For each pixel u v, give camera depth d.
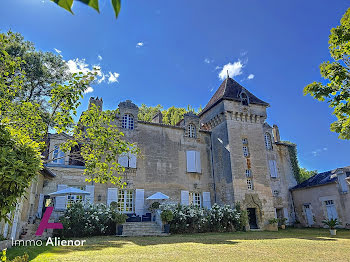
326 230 19.58
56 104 8.95
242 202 19.62
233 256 8.48
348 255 8.80
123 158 18.94
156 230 15.54
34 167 3.96
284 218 22.53
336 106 9.02
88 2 1.09
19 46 18.88
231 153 20.62
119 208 18.19
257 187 20.59
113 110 9.04
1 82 8.05
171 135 21.44
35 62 19.84
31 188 13.73
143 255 8.52
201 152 22.25
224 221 17.92
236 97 22.61
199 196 21.22
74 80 7.85
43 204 16.20
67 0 1.15
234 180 19.94
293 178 26.44
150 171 19.67
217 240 12.70
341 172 20.67
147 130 20.64
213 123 23.12
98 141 8.40
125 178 18.72
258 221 19.72
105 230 14.71
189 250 9.61
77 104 7.93
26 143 4.31
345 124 9.05
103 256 8.24
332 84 8.93
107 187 18.09
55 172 17.02
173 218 15.91
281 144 26.92
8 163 3.61
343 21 8.81
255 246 10.74
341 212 20.42
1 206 3.61
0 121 4.85
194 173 21.36
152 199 18.88
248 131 22.06
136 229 15.39
